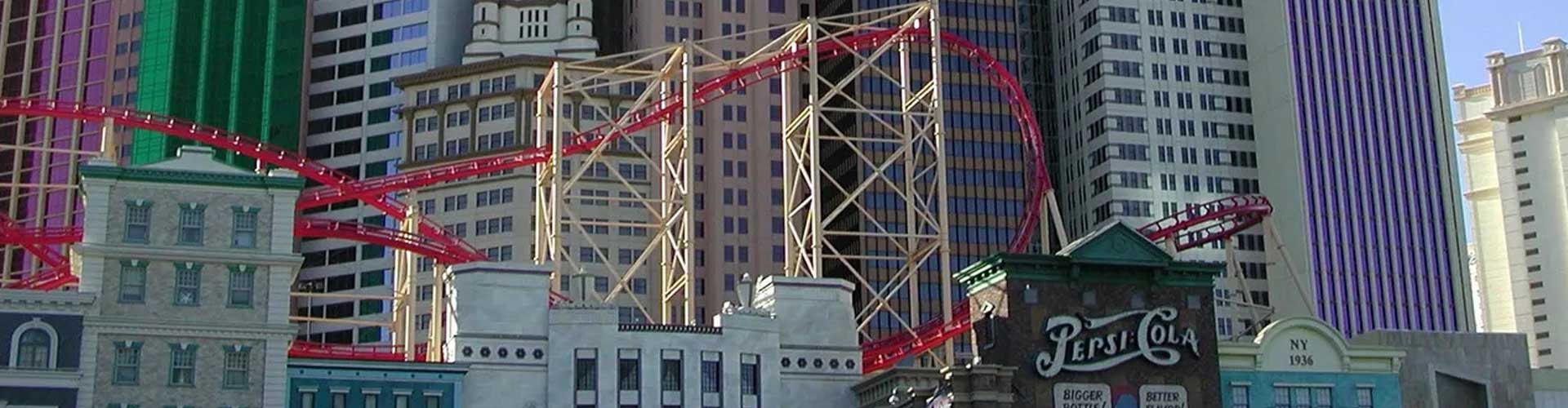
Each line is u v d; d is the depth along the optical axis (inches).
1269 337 4884.4
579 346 4645.7
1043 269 4714.6
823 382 4820.4
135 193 4431.6
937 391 4532.5
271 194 4530.0
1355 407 4879.4
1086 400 4626.0
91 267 4347.9
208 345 4375.0
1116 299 4749.0
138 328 4330.7
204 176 4480.8
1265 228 7017.7
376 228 5733.3
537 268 4694.9
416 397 4503.0
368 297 6151.6
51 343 4259.4
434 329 5831.7
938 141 5935.0
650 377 4660.4
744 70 6072.8
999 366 4534.9
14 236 5482.3
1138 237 4795.8
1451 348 5036.9
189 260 4414.4
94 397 4252.0
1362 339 5064.0
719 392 4702.3
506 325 4623.5
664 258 6018.7
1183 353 4739.2
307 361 4461.1
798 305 4881.9
